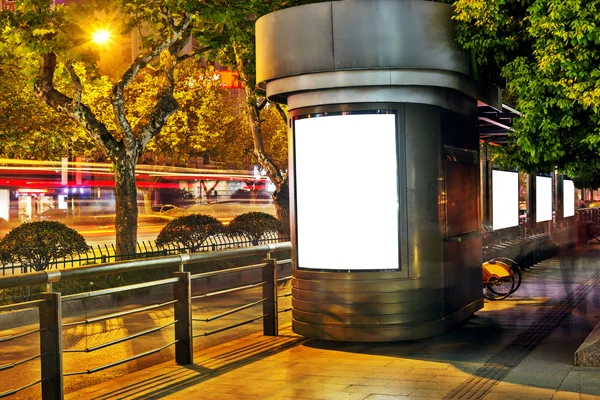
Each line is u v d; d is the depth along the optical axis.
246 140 54.62
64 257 14.95
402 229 8.87
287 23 9.01
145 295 15.23
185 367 7.81
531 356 8.02
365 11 8.71
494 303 12.66
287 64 9.02
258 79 9.53
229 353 8.55
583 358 7.46
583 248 25.73
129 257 16.36
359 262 8.88
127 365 8.90
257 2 18.70
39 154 43.69
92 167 47.50
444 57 9.01
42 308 6.19
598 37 8.28
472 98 10.38
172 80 18.55
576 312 11.53
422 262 8.99
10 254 14.45
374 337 8.80
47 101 17.38
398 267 8.86
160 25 18.33
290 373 7.41
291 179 9.31
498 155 15.66
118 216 17.41
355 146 8.91
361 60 8.72
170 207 53.16
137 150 17.70
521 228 20.25
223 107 48.59
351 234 8.91
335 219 8.96
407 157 8.89
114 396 6.66
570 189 25.56
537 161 9.39
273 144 54.72
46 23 16.08
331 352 8.53
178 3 16.53
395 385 6.80
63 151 43.38
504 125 13.89
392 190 8.87
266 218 21.86
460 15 8.85
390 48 8.72
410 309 8.90
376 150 8.88
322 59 8.81
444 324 9.34
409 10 8.79
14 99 31.45
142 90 41.75
